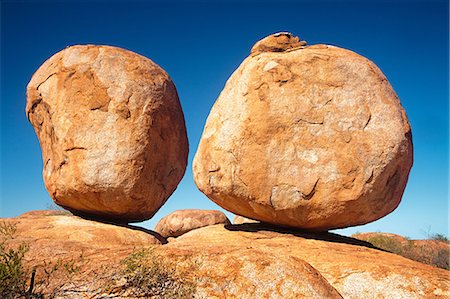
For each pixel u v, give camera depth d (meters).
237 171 7.08
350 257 6.31
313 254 6.42
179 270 4.60
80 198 7.79
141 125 7.74
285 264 4.78
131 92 7.81
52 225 7.23
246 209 7.41
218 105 7.77
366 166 6.75
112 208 7.84
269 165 6.97
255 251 4.99
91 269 4.68
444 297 5.37
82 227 7.25
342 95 7.07
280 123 7.02
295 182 6.87
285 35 8.05
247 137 7.08
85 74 7.89
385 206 7.05
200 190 7.76
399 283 5.54
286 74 7.21
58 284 4.50
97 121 7.70
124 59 8.07
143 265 4.62
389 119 7.00
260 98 7.16
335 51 7.51
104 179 7.51
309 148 6.91
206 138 7.62
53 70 8.16
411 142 7.28
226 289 4.46
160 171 8.12
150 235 7.72
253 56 7.88
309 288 4.56
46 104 8.11
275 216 7.20
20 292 4.36
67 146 7.73
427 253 11.62
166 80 8.40
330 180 6.77
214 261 4.74
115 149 7.59
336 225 7.25
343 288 5.60
